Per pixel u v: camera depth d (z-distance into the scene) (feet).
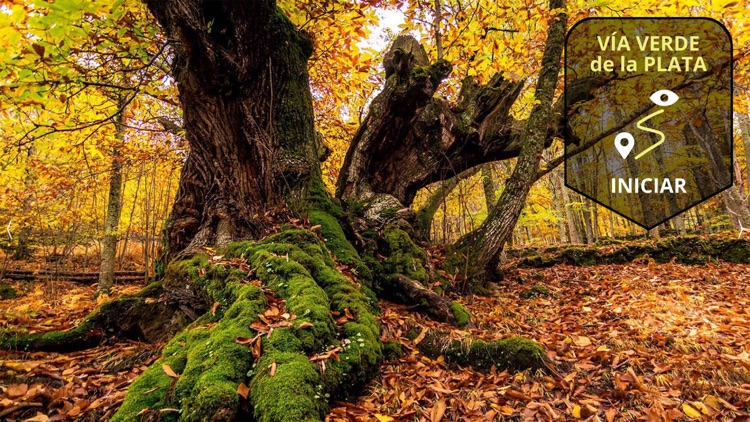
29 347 10.27
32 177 23.17
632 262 26.55
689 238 26.18
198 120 14.73
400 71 16.98
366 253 15.40
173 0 11.35
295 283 9.42
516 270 24.67
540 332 12.87
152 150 26.21
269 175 15.08
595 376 9.30
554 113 23.18
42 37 9.77
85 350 10.66
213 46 12.68
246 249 11.52
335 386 7.20
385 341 10.12
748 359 9.09
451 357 10.25
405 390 8.24
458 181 24.13
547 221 67.10
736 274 20.49
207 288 10.47
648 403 7.93
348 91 22.57
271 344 7.31
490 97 21.57
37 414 6.95
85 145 20.57
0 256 35.63
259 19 13.05
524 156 19.15
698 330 11.71
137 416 6.16
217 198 14.88
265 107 15.15
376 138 18.72
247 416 6.23
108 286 27.86
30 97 12.31
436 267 18.04
